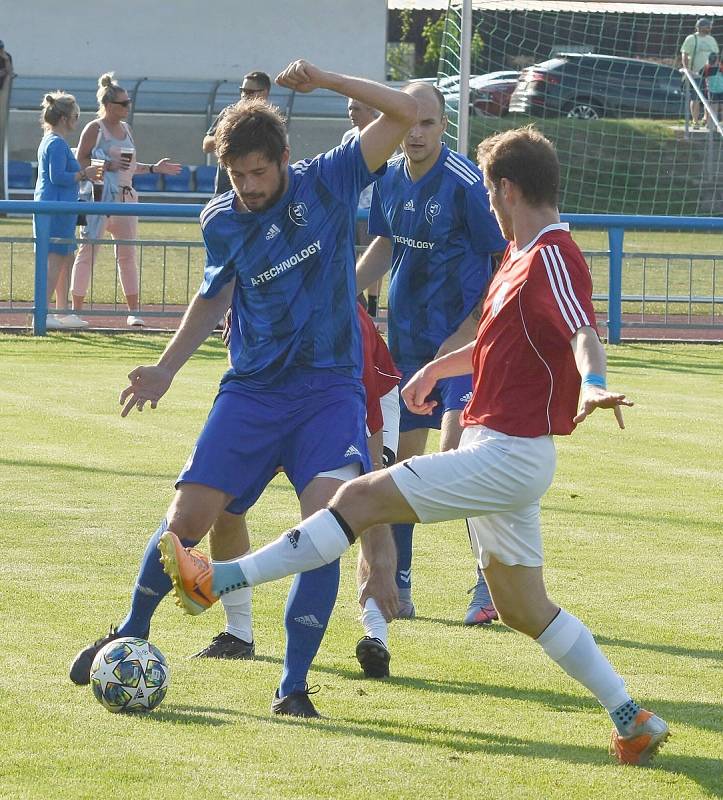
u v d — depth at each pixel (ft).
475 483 30.66
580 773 29.89
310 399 35.04
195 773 28.81
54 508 56.08
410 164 46.80
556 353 30.48
